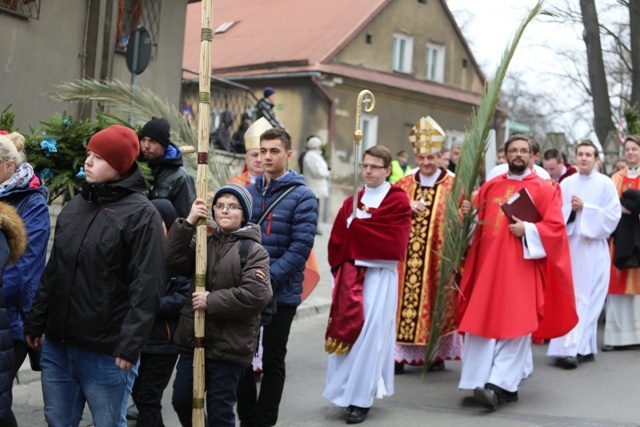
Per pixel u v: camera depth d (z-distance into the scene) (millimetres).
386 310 6883
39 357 4887
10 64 10141
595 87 18141
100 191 4414
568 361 8781
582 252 9102
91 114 10969
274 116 16984
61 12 10797
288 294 5934
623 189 9922
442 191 8555
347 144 26906
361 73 27172
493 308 7223
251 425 6102
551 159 10055
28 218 4863
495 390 7148
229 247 4918
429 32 29766
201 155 4762
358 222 6820
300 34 27641
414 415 7004
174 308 5570
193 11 32250
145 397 5570
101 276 4359
